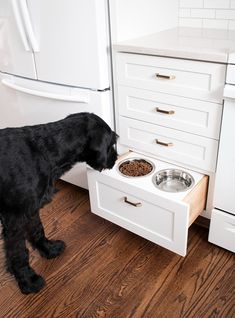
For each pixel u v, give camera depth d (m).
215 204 1.52
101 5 1.45
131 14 1.58
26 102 2.02
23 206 1.31
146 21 1.71
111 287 1.46
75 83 1.70
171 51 1.35
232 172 1.39
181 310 1.33
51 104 1.87
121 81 1.61
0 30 1.89
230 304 1.35
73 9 1.49
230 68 1.22
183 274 1.49
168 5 1.90
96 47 1.52
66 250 1.67
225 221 1.50
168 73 1.43
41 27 1.66
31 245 1.61
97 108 1.69
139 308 1.35
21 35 1.73
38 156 1.31
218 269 1.51
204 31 1.86
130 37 1.62
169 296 1.40
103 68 1.58
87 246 1.69
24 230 1.40
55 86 1.80
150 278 1.49
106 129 1.45
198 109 1.41
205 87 1.35
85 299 1.41
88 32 1.50
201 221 1.75
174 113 1.50
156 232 1.51
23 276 1.43
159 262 1.57
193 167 1.58
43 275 1.53
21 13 1.66
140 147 1.74
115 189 1.56
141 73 1.52
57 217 1.91
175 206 1.35
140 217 1.54
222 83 1.28
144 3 1.65
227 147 1.36
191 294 1.40
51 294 1.44
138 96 1.59
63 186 2.21
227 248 1.56
